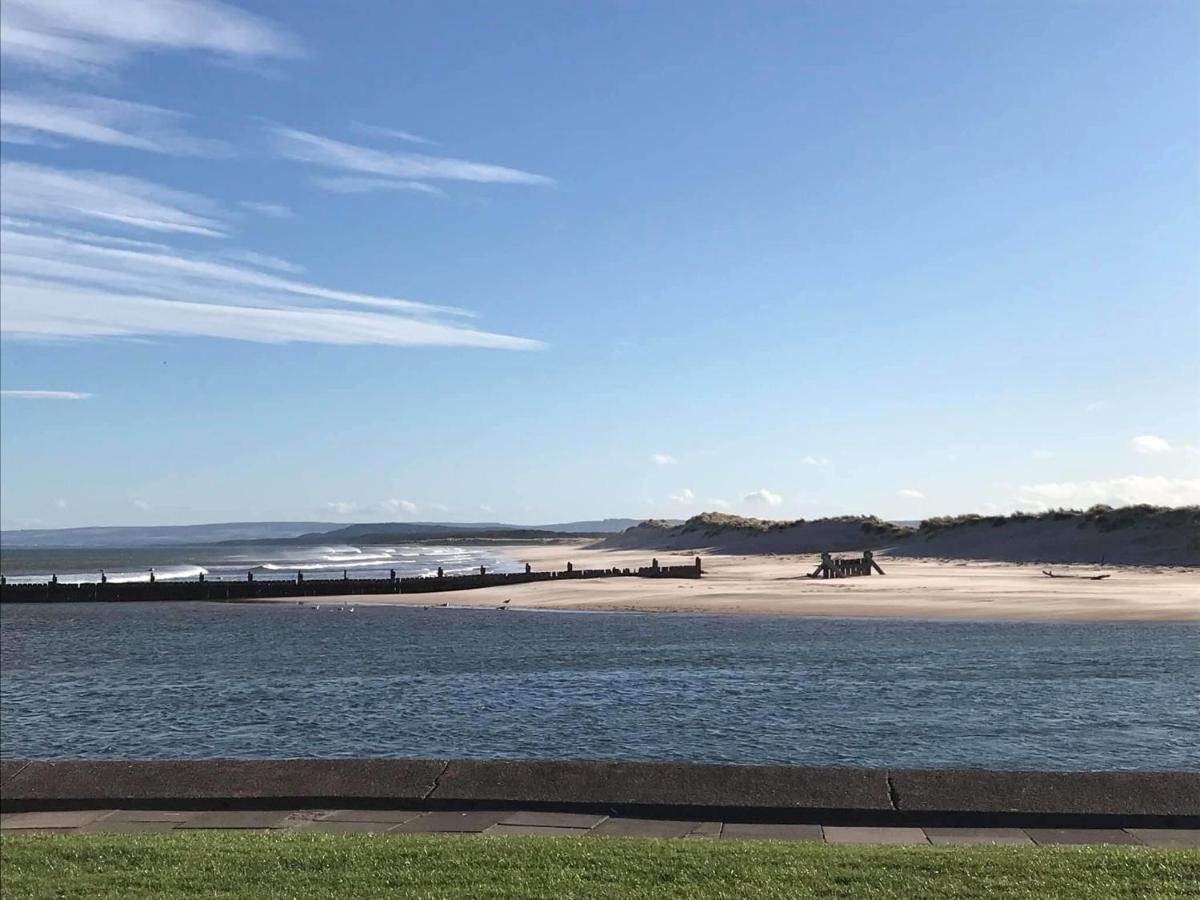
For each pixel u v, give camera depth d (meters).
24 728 23.78
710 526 147.00
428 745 20.09
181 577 108.25
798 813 9.41
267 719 23.95
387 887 7.41
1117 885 7.14
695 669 29.20
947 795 9.45
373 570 121.19
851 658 30.55
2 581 79.56
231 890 7.42
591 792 9.85
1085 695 23.38
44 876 7.87
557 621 47.75
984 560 82.06
